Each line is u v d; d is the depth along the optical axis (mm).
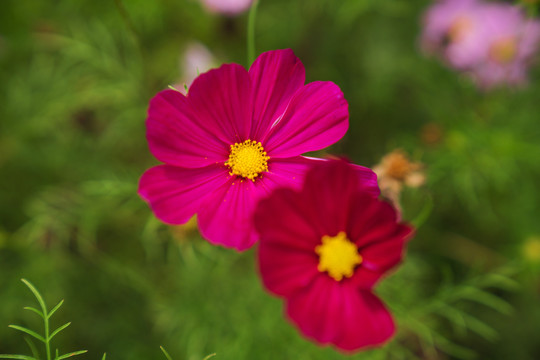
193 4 701
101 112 663
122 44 679
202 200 446
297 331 562
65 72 699
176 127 441
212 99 445
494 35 667
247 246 443
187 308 583
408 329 580
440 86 730
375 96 742
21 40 708
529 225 699
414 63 746
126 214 612
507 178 655
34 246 602
